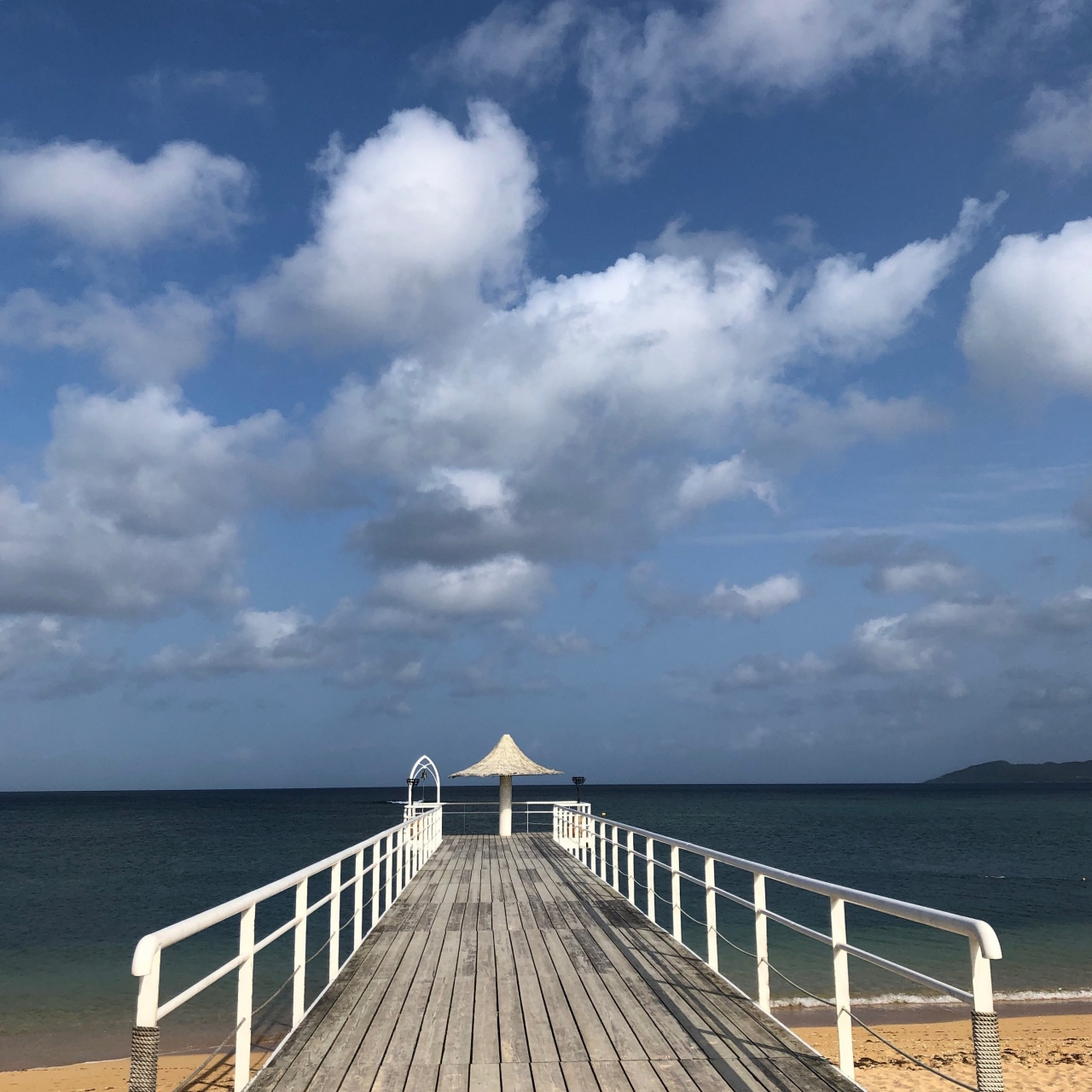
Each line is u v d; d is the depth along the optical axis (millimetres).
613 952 8422
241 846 53906
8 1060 12438
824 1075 4910
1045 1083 11508
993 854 46719
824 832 63438
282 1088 4785
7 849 52719
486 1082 4867
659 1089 4730
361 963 7973
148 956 3232
